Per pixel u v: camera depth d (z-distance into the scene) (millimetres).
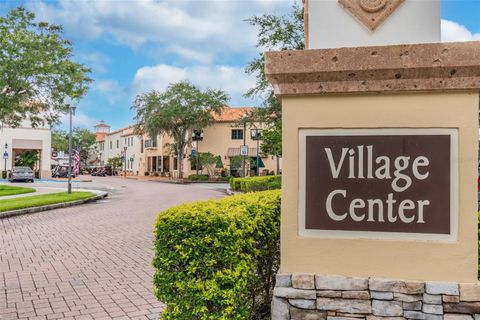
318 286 3018
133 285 5879
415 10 3084
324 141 3090
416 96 2969
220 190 28703
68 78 20734
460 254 2883
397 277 2947
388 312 2918
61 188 28500
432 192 2939
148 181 43906
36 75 20000
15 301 5191
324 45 3195
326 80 3033
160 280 3119
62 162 58031
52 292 5562
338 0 3184
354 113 3045
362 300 2955
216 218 3078
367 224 3012
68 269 6832
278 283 3080
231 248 3082
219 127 47094
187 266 3088
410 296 2896
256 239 3682
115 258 7656
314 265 3057
